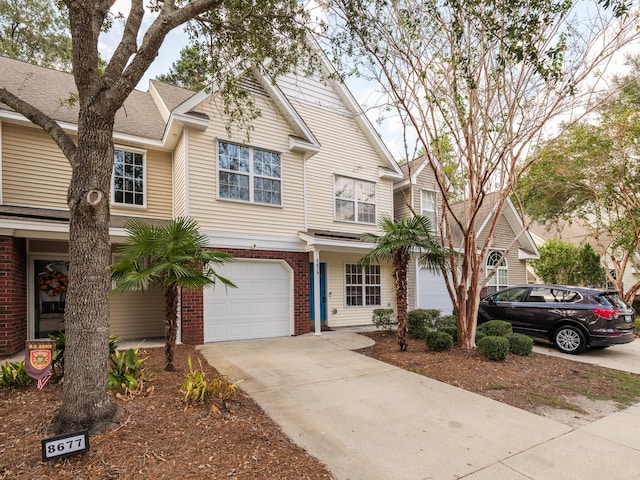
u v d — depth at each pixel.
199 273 5.48
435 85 7.53
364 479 3.14
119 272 5.55
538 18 5.89
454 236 14.73
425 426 4.25
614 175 12.17
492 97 7.21
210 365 6.58
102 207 3.71
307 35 7.68
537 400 5.25
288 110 10.19
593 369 7.03
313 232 10.45
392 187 13.99
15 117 8.10
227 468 3.12
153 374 5.40
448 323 9.78
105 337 3.70
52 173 8.73
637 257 18.64
